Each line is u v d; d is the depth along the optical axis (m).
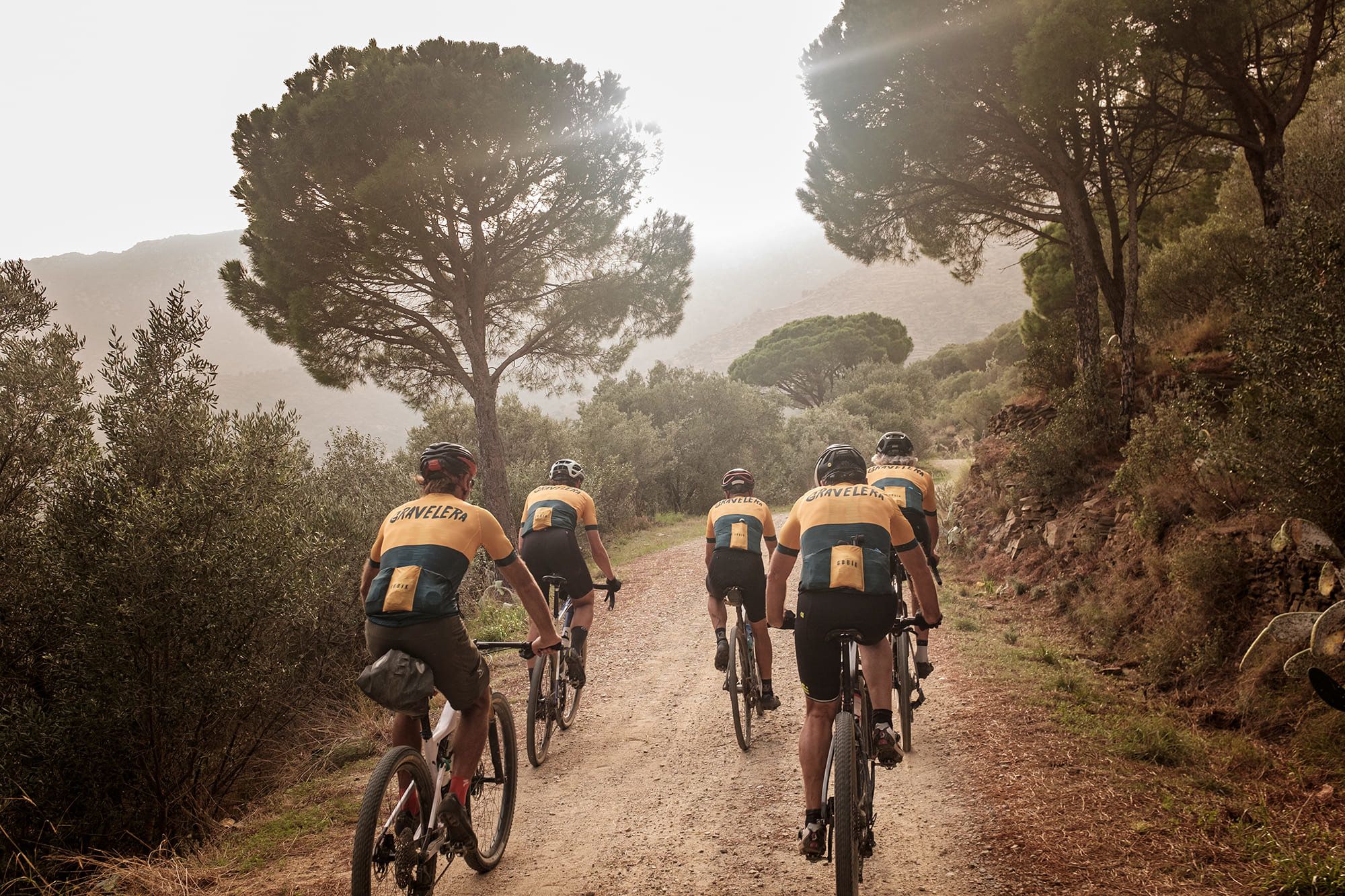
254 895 3.57
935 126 9.82
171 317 6.34
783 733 5.37
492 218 14.02
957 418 34.56
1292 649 4.67
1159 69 8.80
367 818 2.76
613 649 7.97
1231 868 3.23
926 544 5.11
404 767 3.00
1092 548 7.89
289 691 6.39
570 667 5.42
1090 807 3.84
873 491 3.52
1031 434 10.44
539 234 14.42
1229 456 5.59
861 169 10.86
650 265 15.17
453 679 3.12
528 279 15.34
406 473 12.56
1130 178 9.38
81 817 5.03
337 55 13.65
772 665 6.95
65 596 5.21
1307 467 4.85
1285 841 3.37
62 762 4.87
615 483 17.80
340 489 12.04
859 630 3.20
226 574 5.18
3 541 5.43
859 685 3.40
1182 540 6.20
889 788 4.34
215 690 5.10
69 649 5.03
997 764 4.46
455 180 12.84
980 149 10.82
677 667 7.18
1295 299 5.34
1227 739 4.56
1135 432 8.42
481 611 9.98
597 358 16.64
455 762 3.33
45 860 4.45
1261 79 9.53
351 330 13.62
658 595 10.45
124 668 4.91
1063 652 6.62
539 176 13.75
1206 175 13.22
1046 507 9.42
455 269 13.91
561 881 3.65
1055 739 4.72
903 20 9.34
